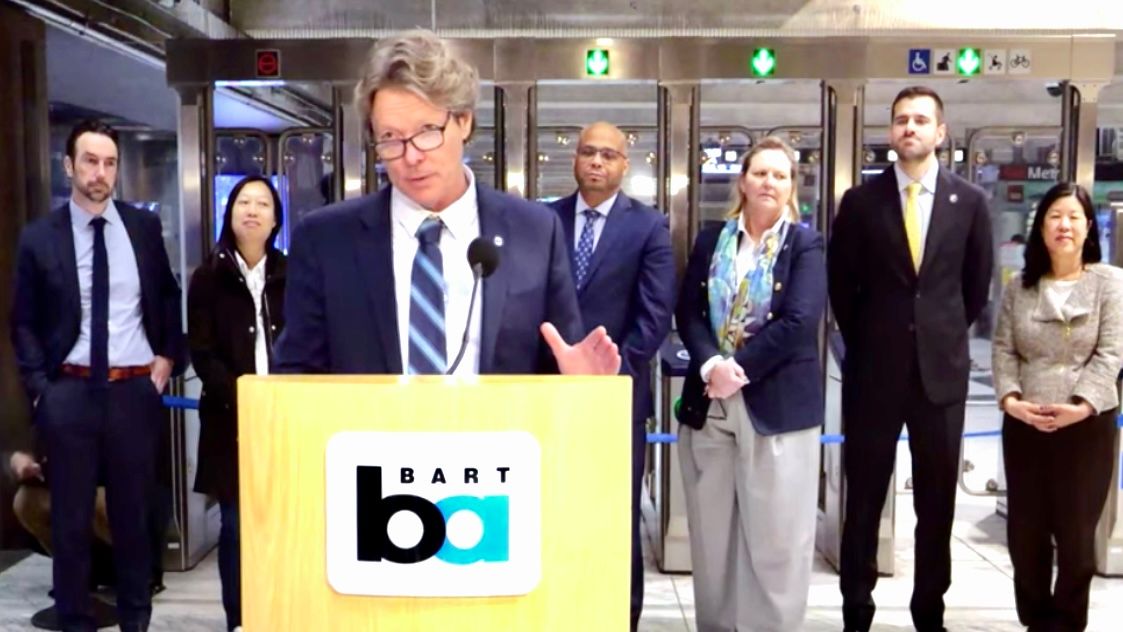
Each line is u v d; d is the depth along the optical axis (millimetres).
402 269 1697
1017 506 3258
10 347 4473
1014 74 4219
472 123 1626
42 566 4355
